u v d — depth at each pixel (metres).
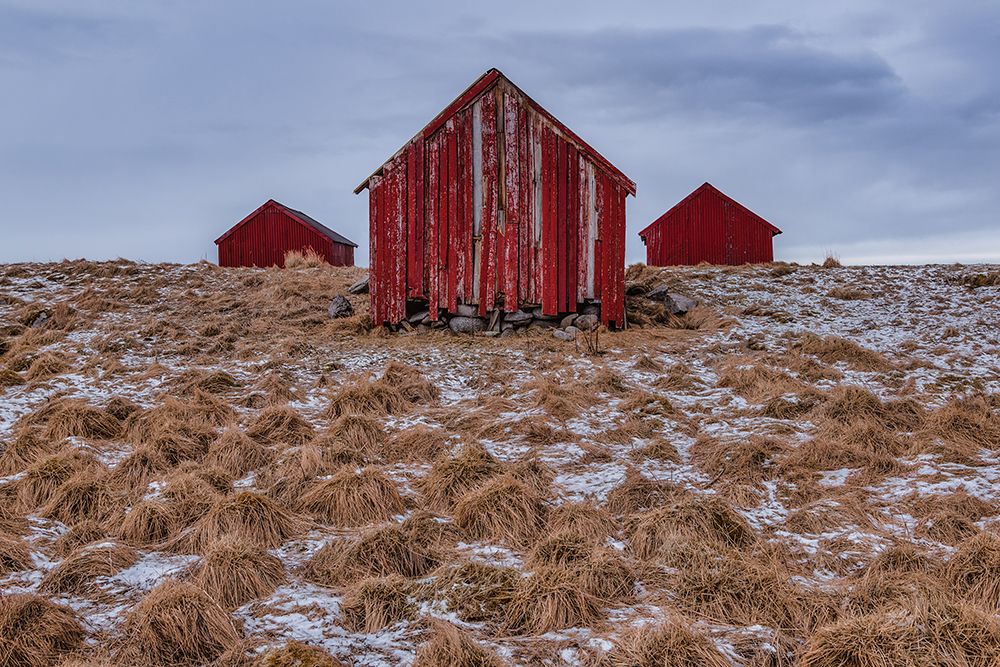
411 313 16.33
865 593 5.16
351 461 8.29
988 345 14.63
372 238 16.17
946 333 15.41
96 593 5.46
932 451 8.55
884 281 21.30
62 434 9.09
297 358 13.65
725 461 8.21
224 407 10.22
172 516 6.68
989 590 5.16
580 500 7.42
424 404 11.20
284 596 5.50
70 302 18.84
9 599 4.93
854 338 15.59
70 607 5.23
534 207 15.85
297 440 9.18
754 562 5.77
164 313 17.69
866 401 9.88
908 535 6.36
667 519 6.38
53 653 4.65
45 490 7.33
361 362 13.44
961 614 4.61
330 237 35.31
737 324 16.64
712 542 6.08
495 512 6.73
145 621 4.79
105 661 4.59
